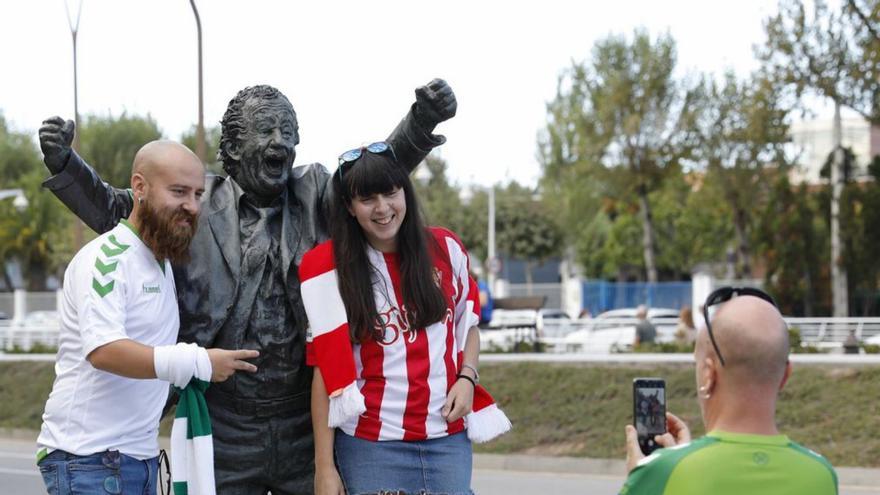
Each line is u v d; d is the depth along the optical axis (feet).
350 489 12.64
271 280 13.61
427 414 12.68
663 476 9.56
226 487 13.70
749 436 9.57
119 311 11.76
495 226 152.35
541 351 60.70
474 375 13.12
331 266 12.74
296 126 14.06
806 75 86.28
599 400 45.78
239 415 13.61
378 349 12.62
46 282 155.22
